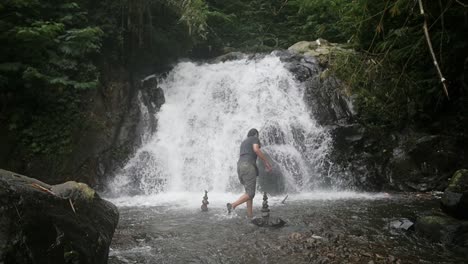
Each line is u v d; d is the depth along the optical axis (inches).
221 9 643.5
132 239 205.5
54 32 347.6
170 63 502.6
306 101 427.5
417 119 408.2
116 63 430.3
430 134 395.9
